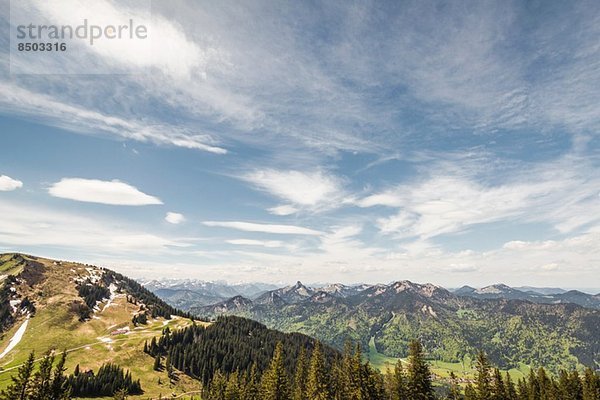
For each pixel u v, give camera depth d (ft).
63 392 233.14
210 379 604.49
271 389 324.80
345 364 348.38
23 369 216.95
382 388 341.21
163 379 586.86
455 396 330.54
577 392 383.04
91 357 619.26
